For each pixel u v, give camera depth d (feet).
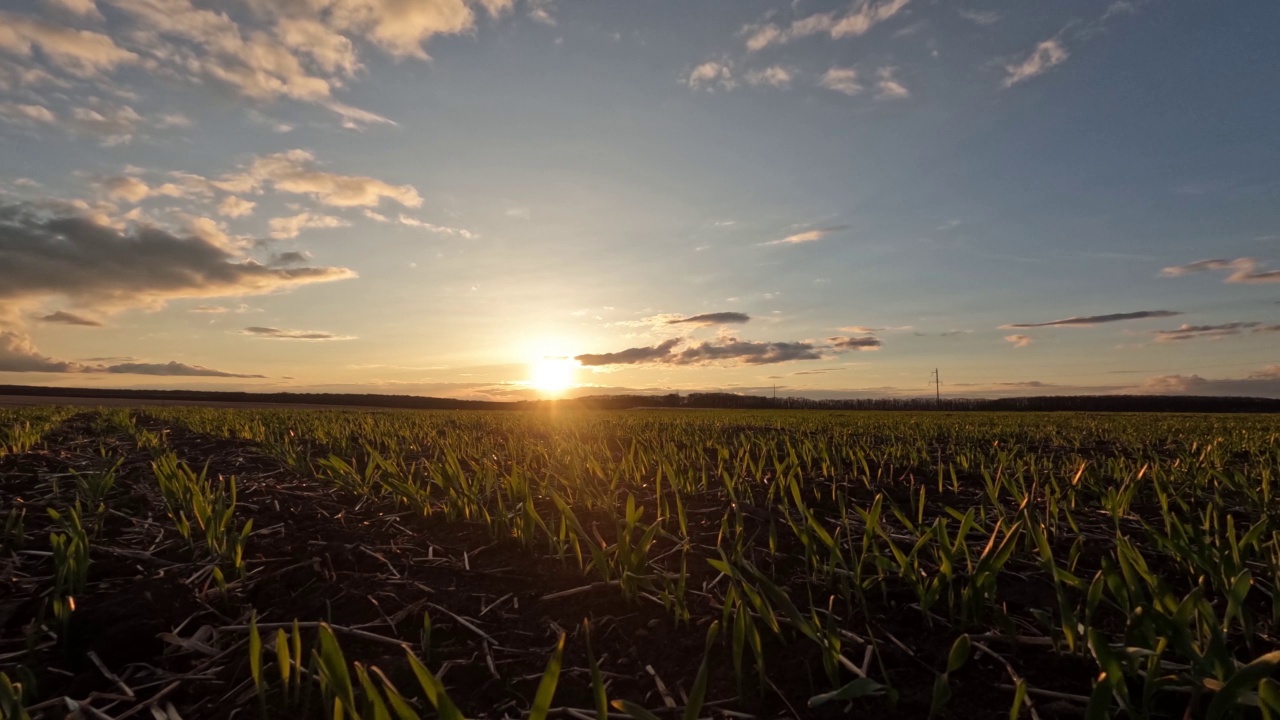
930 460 23.84
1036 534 8.22
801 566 11.12
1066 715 6.66
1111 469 18.81
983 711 6.83
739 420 60.85
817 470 20.84
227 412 63.36
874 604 9.43
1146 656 6.31
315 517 15.37
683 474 18.35
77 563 10.36
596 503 15.57
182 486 14.21
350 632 9.04
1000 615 8.17
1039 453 27.43
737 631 7.04
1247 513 13.62
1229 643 8.00
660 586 10.52
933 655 7.97
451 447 26.94
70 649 8.51
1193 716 6.21
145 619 8.84
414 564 12.00
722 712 6.98
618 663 8.27
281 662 6.70
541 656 8.57
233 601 10.33
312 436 33.81
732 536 12.84
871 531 9.47
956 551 9.84
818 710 6.94
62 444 30.58
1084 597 9.41
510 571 11.51
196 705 7.48
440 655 8.54
